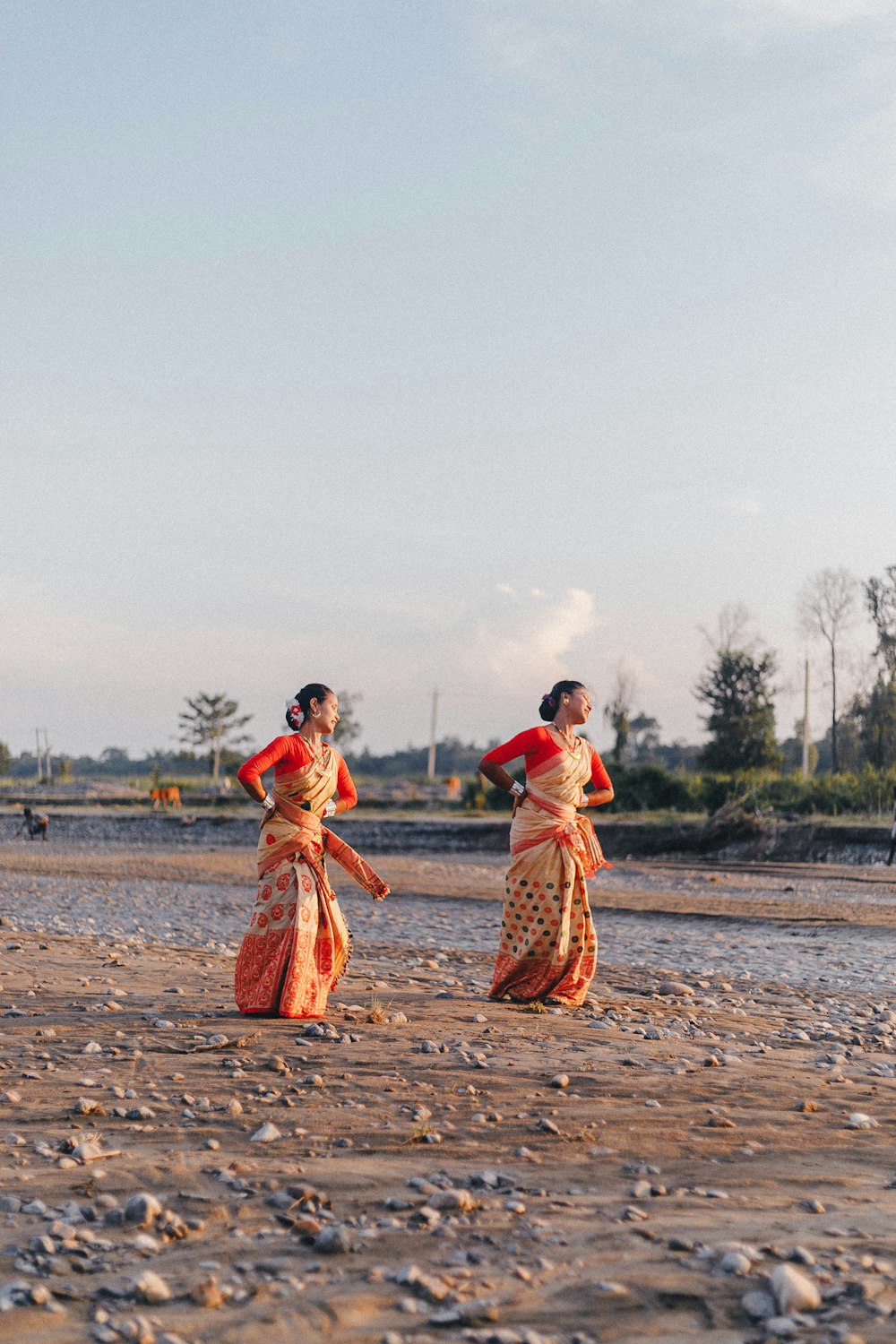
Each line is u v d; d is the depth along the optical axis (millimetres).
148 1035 6727
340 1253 3469
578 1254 3490
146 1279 3137
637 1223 3766
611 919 17641
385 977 10570
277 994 7301
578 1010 8289
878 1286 3240
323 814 7625
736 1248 3494
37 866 28297
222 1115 5016
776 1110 5352
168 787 62156
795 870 25375
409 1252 3490
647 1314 3068
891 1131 5031
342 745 93625
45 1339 2854
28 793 71688
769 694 54781
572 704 8211
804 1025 8500
